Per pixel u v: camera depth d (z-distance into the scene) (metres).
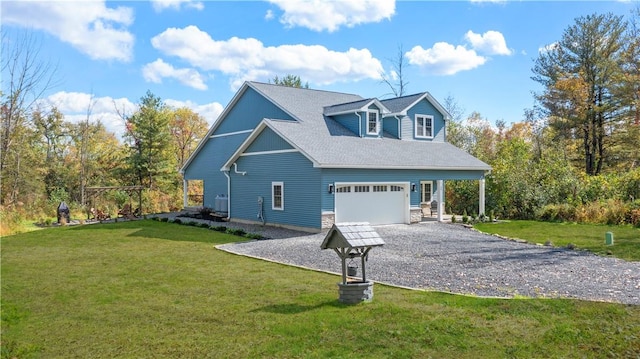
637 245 15.38
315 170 19.09
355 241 8.18
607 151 36.06
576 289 9.30
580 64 35.31
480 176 25.06
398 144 24.53
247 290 9.44
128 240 17.61
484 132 52.44
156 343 6.68
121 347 6.61
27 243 17.31
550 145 36.44
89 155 40.75
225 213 25.66
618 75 32.94
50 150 42.56
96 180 38.22
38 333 7.33
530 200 25.39
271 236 18.22
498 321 7.01
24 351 6.59
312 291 9.22
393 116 25.91
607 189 24.97
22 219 24.30
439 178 23.25
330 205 19.11
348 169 19.70
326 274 10.97
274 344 6.41
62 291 9.87
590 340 6.27
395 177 21.42
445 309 7.65
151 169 37.41
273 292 9.22
